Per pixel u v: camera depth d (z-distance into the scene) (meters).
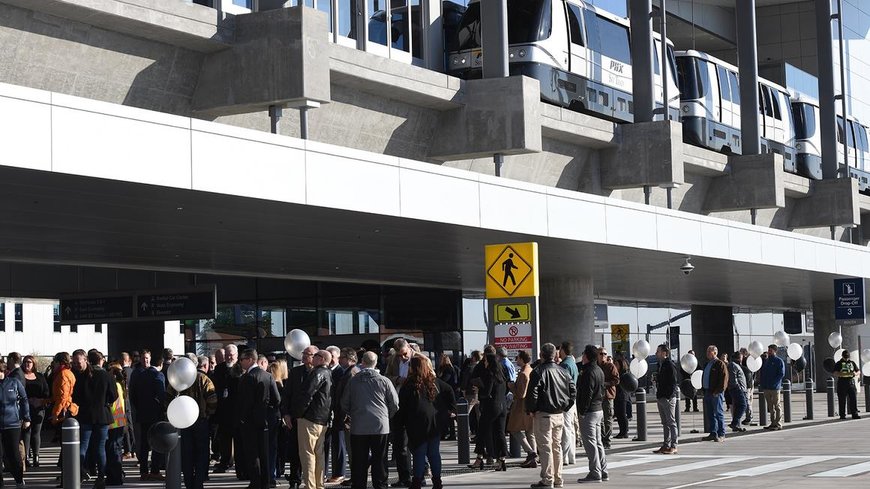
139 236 22.47
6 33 20.36
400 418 14.88
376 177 20.17
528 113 29.47
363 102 27.89
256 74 23.41
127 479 17.94
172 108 23.95
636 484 15.26
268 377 14.88
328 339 35.91
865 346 68.56
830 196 49.38
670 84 40.12
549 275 33.78
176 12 22.33
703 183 43.22
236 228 21.66
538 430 15.21
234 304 36.56
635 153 35.91
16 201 17.64
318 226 21.75
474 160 32.59
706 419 25.16
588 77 34.25
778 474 16.19
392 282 34.75
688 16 60.47
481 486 15.59
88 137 15.30
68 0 20.34
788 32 66.19
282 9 23.25
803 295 47.72
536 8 31.89
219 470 18.62
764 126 47.16
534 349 20.44
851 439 23.09
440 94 28.84
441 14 31.77
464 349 36.31
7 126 14.31
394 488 15.98
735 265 32.41
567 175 35.88
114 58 22.34
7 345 82.62
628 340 47.53
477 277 33.09
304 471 14.16
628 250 27.67
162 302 29.20
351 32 27.81
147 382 17.20
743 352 31.45
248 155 17.70
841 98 49.94
